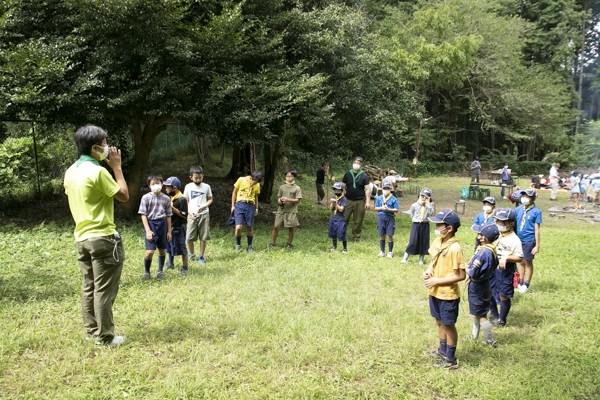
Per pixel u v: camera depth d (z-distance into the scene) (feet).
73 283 19.70
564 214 56.65
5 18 29.73
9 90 28.19
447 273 12.98
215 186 55.26
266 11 36.88
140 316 16.19
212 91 31.24
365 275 23.26
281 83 33.47
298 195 28.96
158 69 30.58
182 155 74.79
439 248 13.29
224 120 31.37
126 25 29.07
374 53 44.27
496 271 17.02
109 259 13.10
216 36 31.35
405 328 15.98
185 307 17.33
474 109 112.98
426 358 13.85
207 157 74.33
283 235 34.65
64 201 42.52
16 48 29.35
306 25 36.99
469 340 15.25
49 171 48.65
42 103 28.66
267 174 51.83
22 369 12.10
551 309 18.99
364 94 42.11
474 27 107.76
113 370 12.23
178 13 29.43
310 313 17.29
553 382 12.54
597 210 60.03
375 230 39.42
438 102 125.59
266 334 14.90
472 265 14.65
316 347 14.16
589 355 14.39
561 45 128.06
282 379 12.13
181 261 24.82
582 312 18.69
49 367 12.26
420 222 25.76
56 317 15.80
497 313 17.62
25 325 14.98
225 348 13.79
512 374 12.99
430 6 107.14
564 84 123.65
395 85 47.50
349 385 12.05
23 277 20.26
